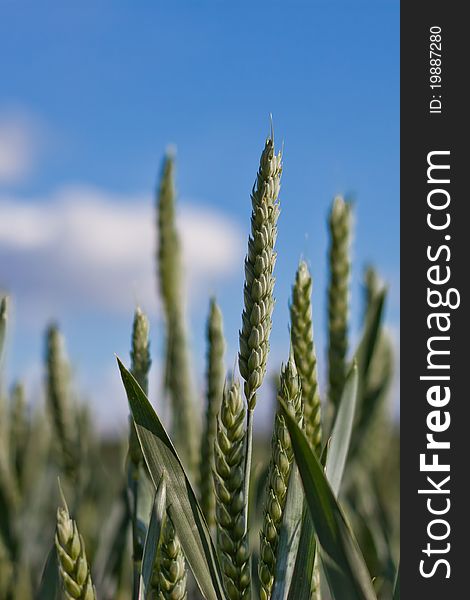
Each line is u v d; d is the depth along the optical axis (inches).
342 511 20.3
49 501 48.7
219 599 21.9
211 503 28.3
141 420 22.5
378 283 44.8
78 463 38.4
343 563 20.3
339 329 31.4
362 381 32.0
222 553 21.7
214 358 29.0
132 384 22.5
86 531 38.5
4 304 26.7
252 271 21.6
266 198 21.6
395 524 43.1
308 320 25.1
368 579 20.3
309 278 25.1
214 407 28.8
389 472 51.2
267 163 21.7
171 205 42.3
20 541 34.3
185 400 35.5
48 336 38.5
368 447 45.5
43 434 44.4
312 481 20.4
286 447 21.9
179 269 41.5
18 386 42.0
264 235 21.6
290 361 21.9
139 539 25.2
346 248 31.9
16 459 40.9
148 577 21.7
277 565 21.8
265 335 21.7
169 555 21.8
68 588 20.4
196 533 22.2
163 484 21.9
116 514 37.8
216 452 21.8
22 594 33.0
